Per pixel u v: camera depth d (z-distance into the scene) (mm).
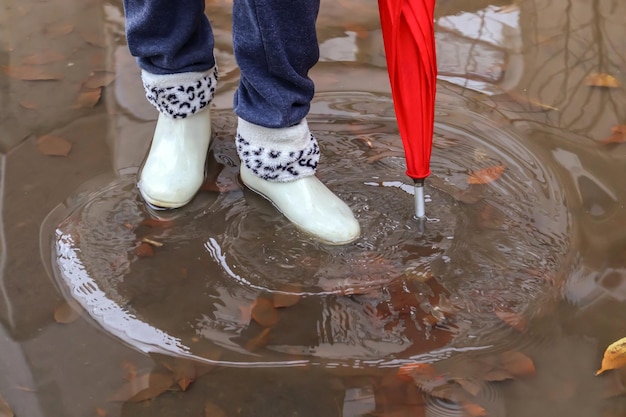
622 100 1901
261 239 1504
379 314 1348
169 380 1251
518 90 1946
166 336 1322
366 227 1519
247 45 1284
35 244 1504
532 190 1607
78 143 1775
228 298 1386
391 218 1537
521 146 1736
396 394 1222
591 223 1528
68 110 1892
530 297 1377
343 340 1308
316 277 1418
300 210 1499
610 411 1199
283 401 1216
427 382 1237
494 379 1242
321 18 2260
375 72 2014
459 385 1233
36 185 1649
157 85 1537
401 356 1279
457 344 1298
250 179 1586
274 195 1547
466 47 2121
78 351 1303
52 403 1225
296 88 1372
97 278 1430
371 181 1635
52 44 2170
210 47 1549
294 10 1233
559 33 2178
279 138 1438
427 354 1281
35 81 2006
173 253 1478
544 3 2318
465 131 1783
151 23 1409
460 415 1191
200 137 1637
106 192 1621
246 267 1444
